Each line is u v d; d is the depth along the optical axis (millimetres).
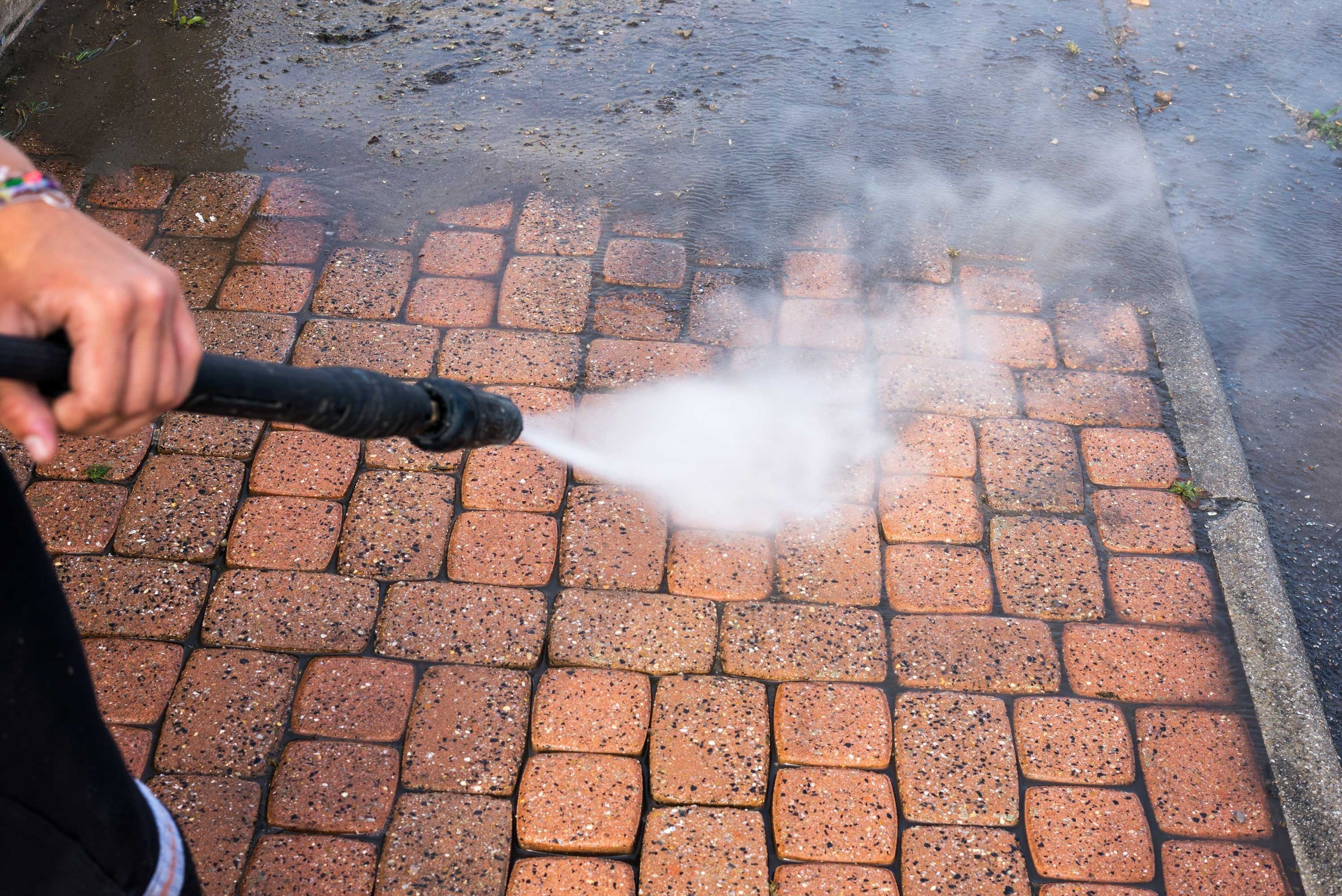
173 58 5043
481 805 2672
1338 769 2836
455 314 3891
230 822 2596
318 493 3307
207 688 2838
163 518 3201
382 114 4801
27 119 4602
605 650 2994
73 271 779
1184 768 2838
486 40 5375
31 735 1051
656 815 2680
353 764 2723
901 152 4805
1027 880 2615
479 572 3148
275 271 3990
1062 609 3170
